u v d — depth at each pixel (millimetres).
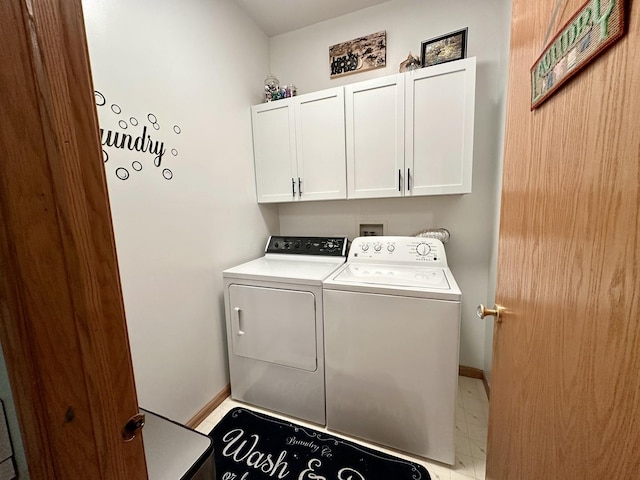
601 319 417
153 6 1364
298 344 1595
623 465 367
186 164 1576
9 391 351
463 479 1281
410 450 1404
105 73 1172
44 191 349
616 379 382
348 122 1838
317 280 1500
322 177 1959
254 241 2184
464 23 1781
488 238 1905
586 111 456
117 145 1227
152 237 1400
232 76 1910
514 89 841
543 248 624
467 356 2059
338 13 2043
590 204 447
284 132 2029
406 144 1715
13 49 318
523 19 766
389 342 1369
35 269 345
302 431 1576
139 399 1364
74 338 384
